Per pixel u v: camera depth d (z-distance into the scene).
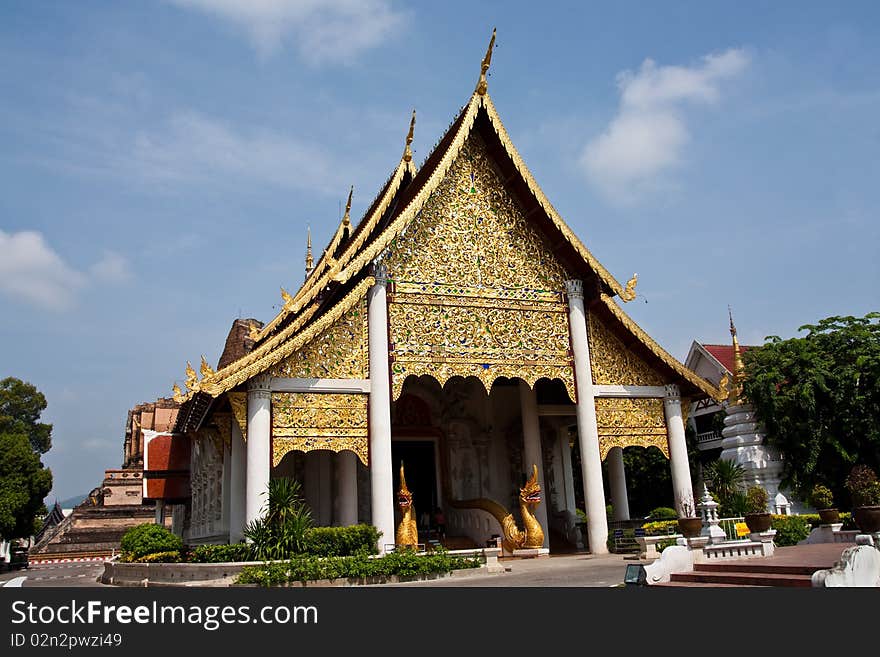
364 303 18.38
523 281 20.23
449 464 24.55
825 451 24.36
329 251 24.95
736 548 13.59
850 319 26.14
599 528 19.58
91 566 45.50
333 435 17.39
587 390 20.14
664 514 22.78
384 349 18.12
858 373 23.98
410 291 18.89
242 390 17.03
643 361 21.30
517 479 25.05
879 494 17.88
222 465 22.00
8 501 36.41
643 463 35.25
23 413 62.22
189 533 28.61
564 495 25.75
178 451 29.78
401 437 24.30
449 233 19.72
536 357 19.91
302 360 17.44
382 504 17.14
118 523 54.56
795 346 25.95
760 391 25.45
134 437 60.94
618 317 20.48
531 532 20.33
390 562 15.08
